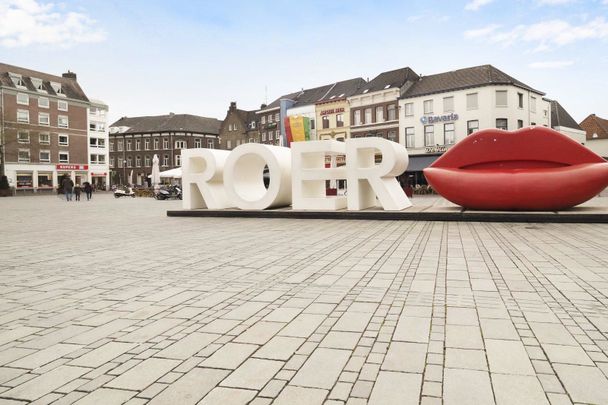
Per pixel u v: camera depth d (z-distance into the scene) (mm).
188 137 82062
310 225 13258
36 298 5340
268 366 3316
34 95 61219
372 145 15281
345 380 3070
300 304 4902
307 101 56219
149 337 3961
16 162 59000
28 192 57094
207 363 3389
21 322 4449
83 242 10227
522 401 2748
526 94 41281
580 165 13477
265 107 68188
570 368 3199
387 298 5082
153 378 3158
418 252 8148
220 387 3004
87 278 6379
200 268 6969
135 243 9945
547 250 8102
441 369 3213
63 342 3881
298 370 3242
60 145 64688
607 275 6031
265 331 4062
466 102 40719
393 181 16531
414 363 3322
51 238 11047
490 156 14562
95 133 70688
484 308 4645
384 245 9062
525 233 10539
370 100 47656
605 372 3129
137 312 4715
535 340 3734
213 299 5168
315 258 7691
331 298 5125
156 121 85500
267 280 6074
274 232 11617
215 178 17672
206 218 16406
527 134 14102
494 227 11898
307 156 16516
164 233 11820
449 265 6895
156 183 45344
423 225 12734
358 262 7262
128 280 6211
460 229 11586
